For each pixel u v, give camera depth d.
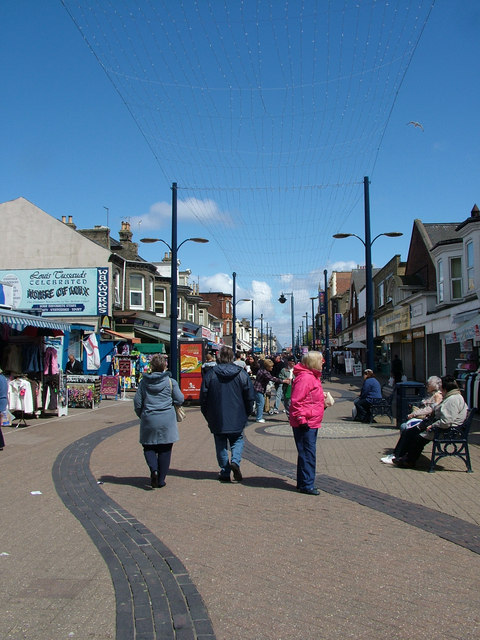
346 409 19.05
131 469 8.98
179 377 20.80
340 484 7.84
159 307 40.12
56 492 7.46
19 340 14.74
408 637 3.64
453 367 23.20
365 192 20.80
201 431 13.76
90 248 30.62
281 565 4.88
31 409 13.88
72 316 29.70
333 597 4.23
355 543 5.45
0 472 8.70
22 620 3.89
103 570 4.80
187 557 5.07
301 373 7.43
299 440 7.43
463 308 21.09
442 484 7.75
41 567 4.87
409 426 8.96
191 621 3.84
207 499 7.11
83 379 18.72
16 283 30.16
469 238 20.17
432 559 5.02
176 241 21.17
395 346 36.91
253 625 3.80
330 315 83.88
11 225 30.94
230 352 8.15
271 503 6.90
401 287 29.53
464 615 3.94
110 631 3.73
